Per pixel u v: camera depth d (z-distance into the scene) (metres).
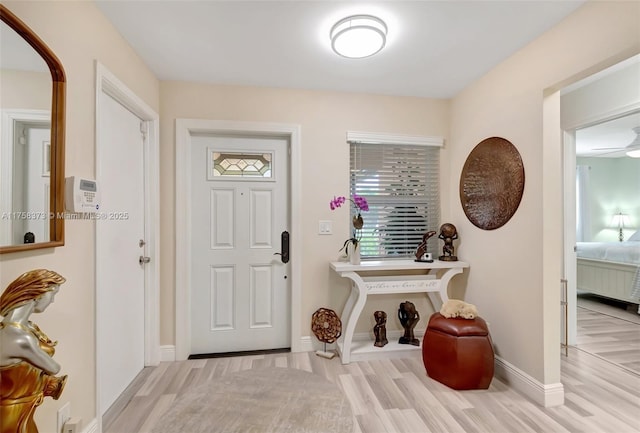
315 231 2.70
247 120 2.59
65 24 1.33
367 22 1.71
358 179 2.85
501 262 2.26
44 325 1.21
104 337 1.79
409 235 2.93
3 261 1.01
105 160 1.81
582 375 2.28
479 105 2.49
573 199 2.89
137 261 2.24
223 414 1.22
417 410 1.83
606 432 1.65
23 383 0.91
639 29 1.40
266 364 2.42
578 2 1.62
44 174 1.19
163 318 2.46
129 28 1.79
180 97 2.49
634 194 5.55
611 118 2.51
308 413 1.22
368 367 2.38
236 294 2.66
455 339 2.05
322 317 2.61
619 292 3.94
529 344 2.00
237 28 1.81
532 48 1.97
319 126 2.70
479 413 1.81
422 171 2.95
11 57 1.04
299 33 1.87
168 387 2.08
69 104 1.36
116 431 1.66
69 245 1.36
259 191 2.69
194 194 2.59
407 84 2.60
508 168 2.18
